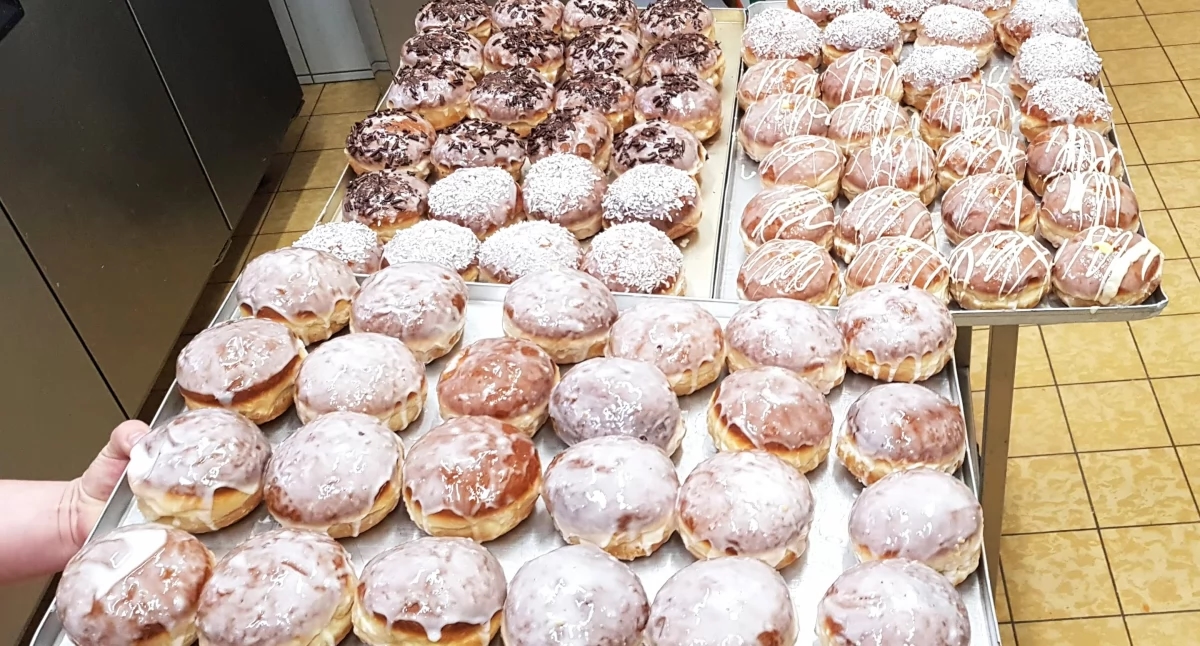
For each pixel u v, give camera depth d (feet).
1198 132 11.68
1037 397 9.02
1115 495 8.13
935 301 4.80
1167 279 9.97
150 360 9.39
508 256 5.61
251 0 11.80
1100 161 6.15
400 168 6.79
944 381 4.73
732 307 5.09
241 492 4.08
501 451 4.05
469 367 4.52
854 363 4.71
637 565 3.93
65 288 8.21
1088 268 5.30
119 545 3.75
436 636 3.47
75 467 8.23
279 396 4.60
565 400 4.32
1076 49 7.11
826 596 3.51
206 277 10.49
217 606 3.50
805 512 3.82
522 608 3.45
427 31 8.31
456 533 3.96
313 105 14.10
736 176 6.75
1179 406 8.79
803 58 7.52
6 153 7.66
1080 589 7.51
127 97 9.19
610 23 8.10
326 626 3.57
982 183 5.96
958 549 3.67
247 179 11.48
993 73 7.57
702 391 4.71
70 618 3.56
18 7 7.87
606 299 4.96
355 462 4.03
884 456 4.05
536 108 7.10
